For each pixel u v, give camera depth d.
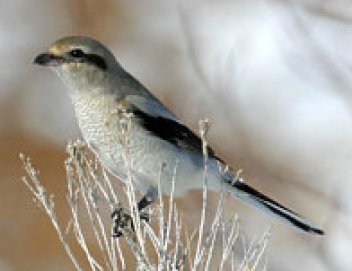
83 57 11.10
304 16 18.20
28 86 15.96
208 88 16.30
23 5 17.48
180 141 11.12
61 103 15.70
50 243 14.00
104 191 9.39
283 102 17.30
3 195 14.25
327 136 16.66
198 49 17.48
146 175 11.05
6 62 16.64
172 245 9.58
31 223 14.13
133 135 10.98
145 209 11.16
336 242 14.96
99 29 17.50
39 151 14.62
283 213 11.25
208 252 9.31
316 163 15.92
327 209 15.33
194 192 13.04
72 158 9.23
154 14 17.95
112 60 11.30
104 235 9.06
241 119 16.12
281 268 14.29
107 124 10.84
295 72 17.64
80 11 17.36
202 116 15.93
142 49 17.47
